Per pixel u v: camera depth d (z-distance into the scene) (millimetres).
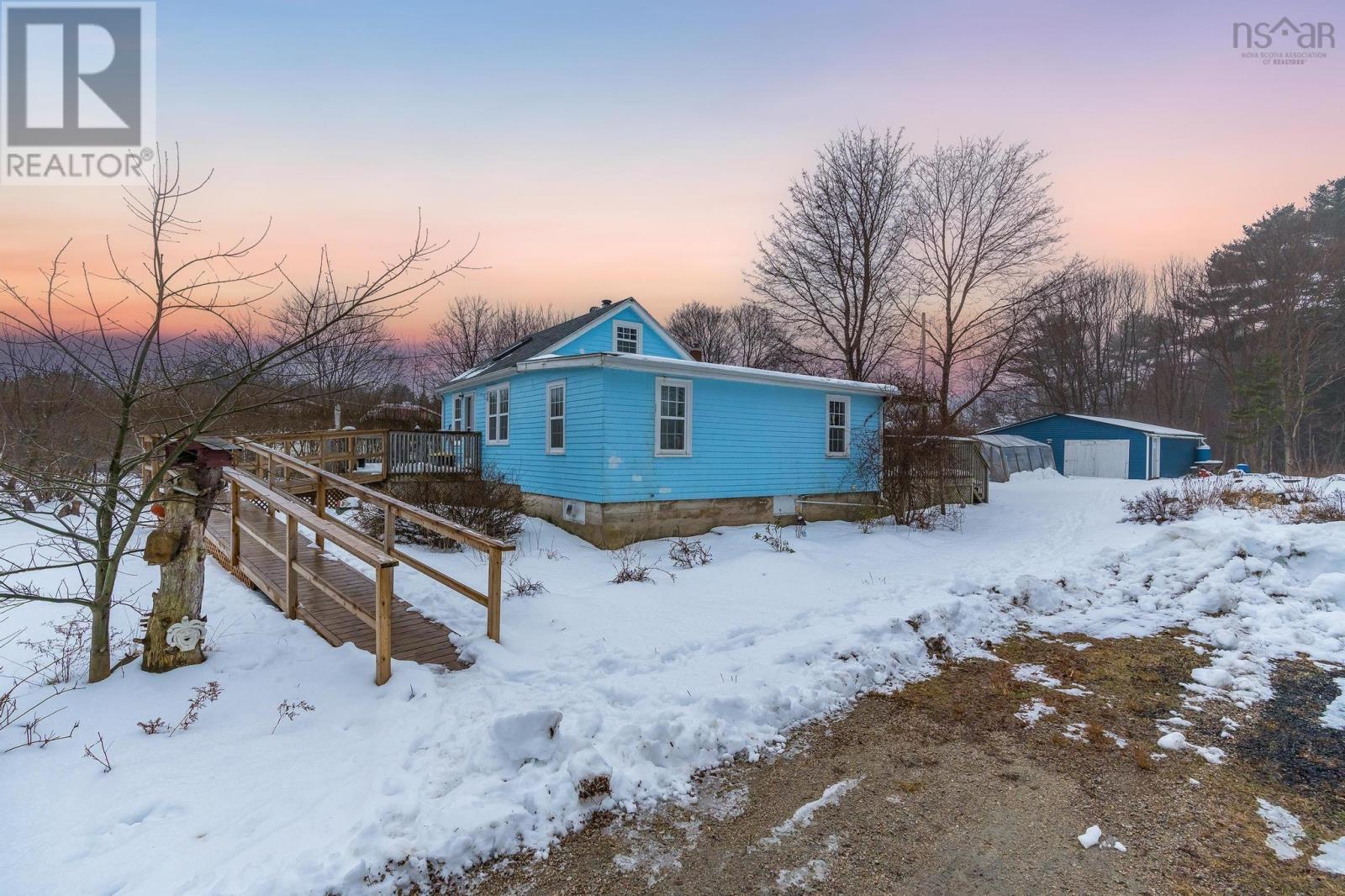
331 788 3148
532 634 5551
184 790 3076
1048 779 3592
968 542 12008
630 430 11617
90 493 4402
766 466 13555
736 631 5906
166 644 4309
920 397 15078
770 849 2934
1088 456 28438
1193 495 13844
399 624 5586
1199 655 5730
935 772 3684
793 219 27438
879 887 2662
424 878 2629
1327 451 36344
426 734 3660
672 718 3959
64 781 3084
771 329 31797
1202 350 39000
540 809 3074
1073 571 8562
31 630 5176
